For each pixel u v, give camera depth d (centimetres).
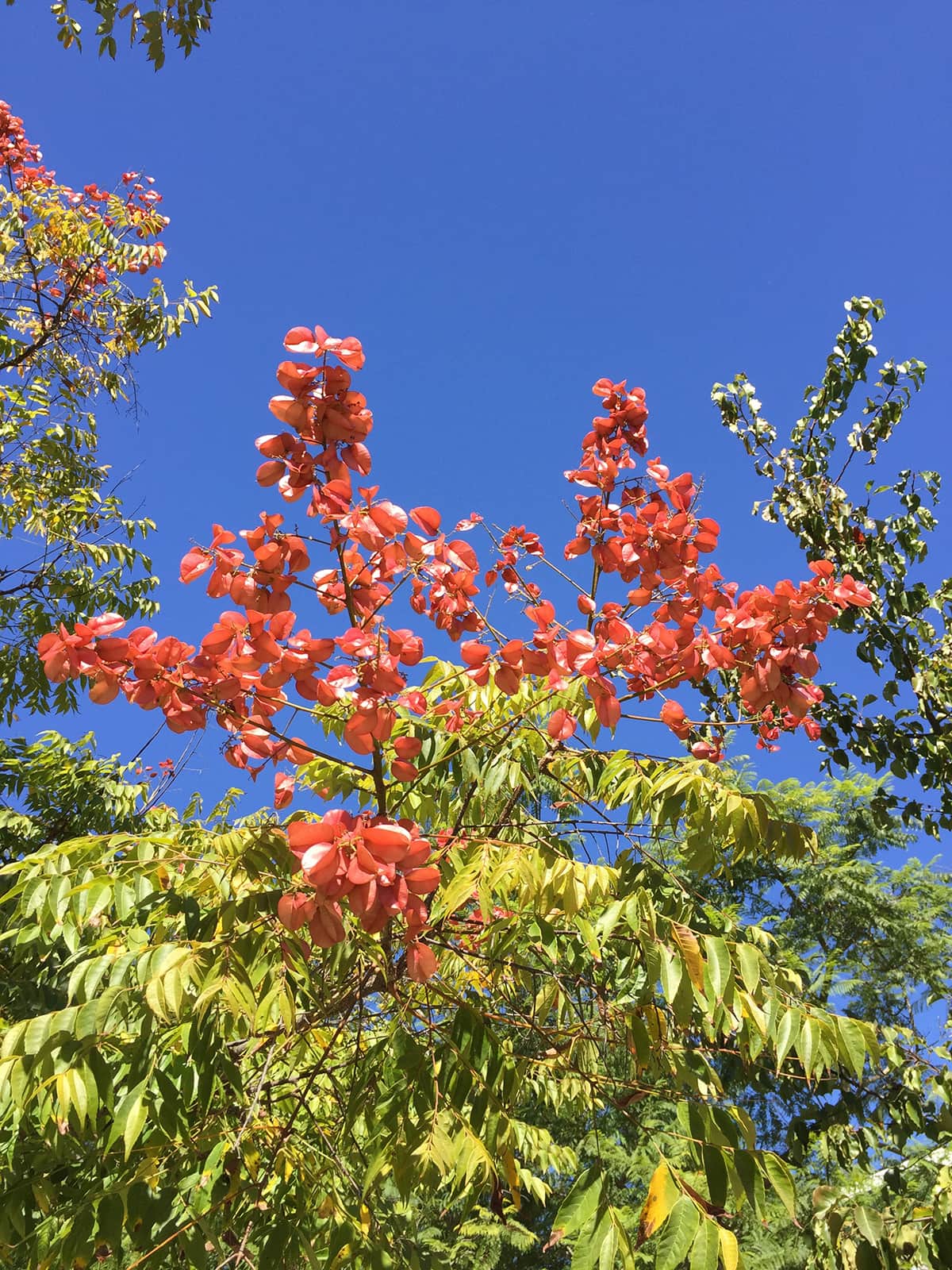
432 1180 198
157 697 222
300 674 221
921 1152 390
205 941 211
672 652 263
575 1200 191
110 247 707
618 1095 296
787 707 255
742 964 211
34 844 533
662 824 253
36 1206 230
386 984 251
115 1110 197
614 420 296
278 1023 259
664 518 277
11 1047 191
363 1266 218
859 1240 301
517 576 312
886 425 496
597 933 219
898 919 961
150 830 477
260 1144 255
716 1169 192
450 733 278
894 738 480
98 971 203
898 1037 450
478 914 320
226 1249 230
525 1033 331
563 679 252
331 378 219
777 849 251
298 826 184
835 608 249
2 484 662
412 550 233
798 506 509
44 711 654
